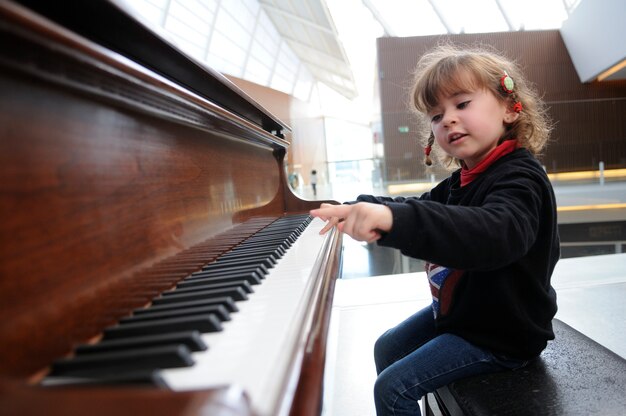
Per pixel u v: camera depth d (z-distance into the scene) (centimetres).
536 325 84
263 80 1226
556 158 628
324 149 1611
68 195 44
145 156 64
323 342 44
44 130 41
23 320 35
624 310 191
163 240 67
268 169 154
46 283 39
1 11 29
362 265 496
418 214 62
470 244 62
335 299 233
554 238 85
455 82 92
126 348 39
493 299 84
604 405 67
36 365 36
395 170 581
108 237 51
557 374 79
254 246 90
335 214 63
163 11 725
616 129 645
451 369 84
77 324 42
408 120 576
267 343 39
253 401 29
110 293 49
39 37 34
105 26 61
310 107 1477
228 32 929
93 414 21
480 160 100
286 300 52
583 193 562
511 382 78
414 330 114
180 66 82
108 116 54
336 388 151
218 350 38
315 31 1023
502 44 838
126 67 48
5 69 36
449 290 93
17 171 37
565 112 647
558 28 838
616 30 658
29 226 38
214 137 100
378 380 90
